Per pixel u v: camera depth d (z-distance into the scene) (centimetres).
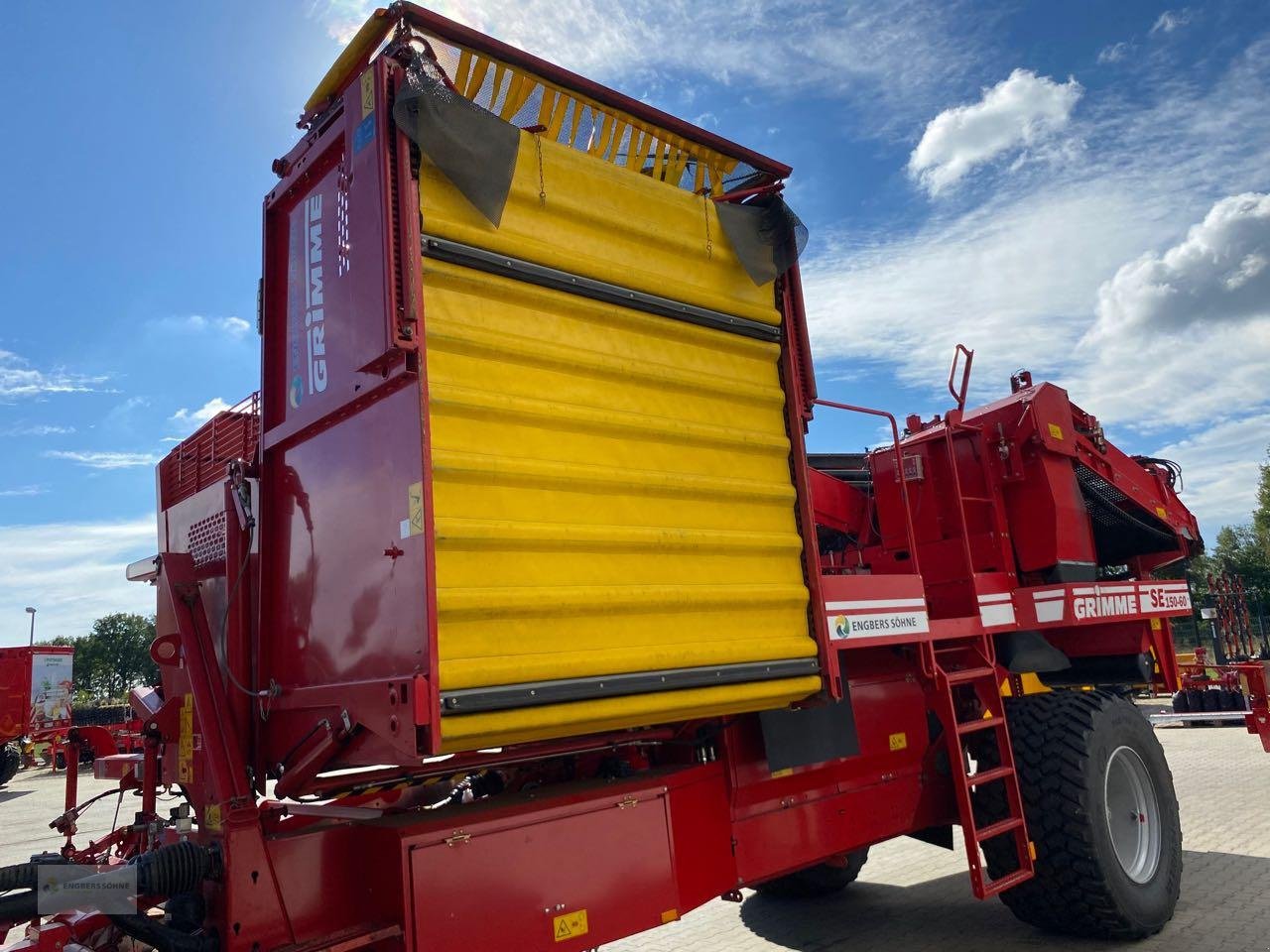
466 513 288
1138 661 613
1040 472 586
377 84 296
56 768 2219
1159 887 514
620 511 336
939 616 535
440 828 304
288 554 343
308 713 313
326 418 321
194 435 437
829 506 648
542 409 314
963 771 458
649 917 357
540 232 330
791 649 385
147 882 274
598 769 399
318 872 300
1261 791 906
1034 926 538
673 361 371
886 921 574
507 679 283
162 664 350
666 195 378
